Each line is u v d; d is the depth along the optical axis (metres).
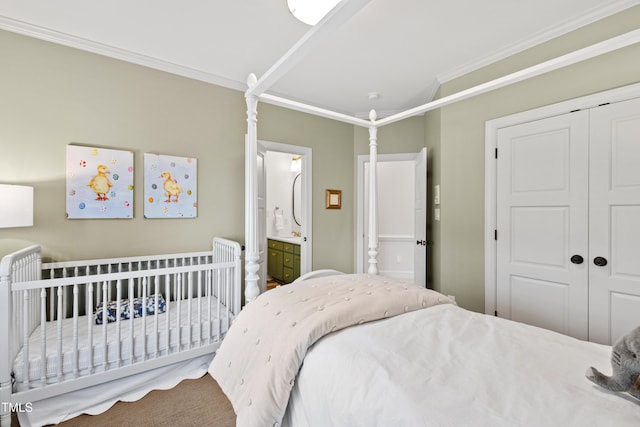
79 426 1.65
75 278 1.68
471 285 2.70
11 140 2.04
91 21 2.04
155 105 2.58
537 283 2.28
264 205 3.27
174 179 2.66
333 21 1.17
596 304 2.01
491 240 2.54
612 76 1.92
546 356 1.02
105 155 2.35
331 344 1.14
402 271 4.85
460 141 2.77
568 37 2.10
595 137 1.99
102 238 2.36
